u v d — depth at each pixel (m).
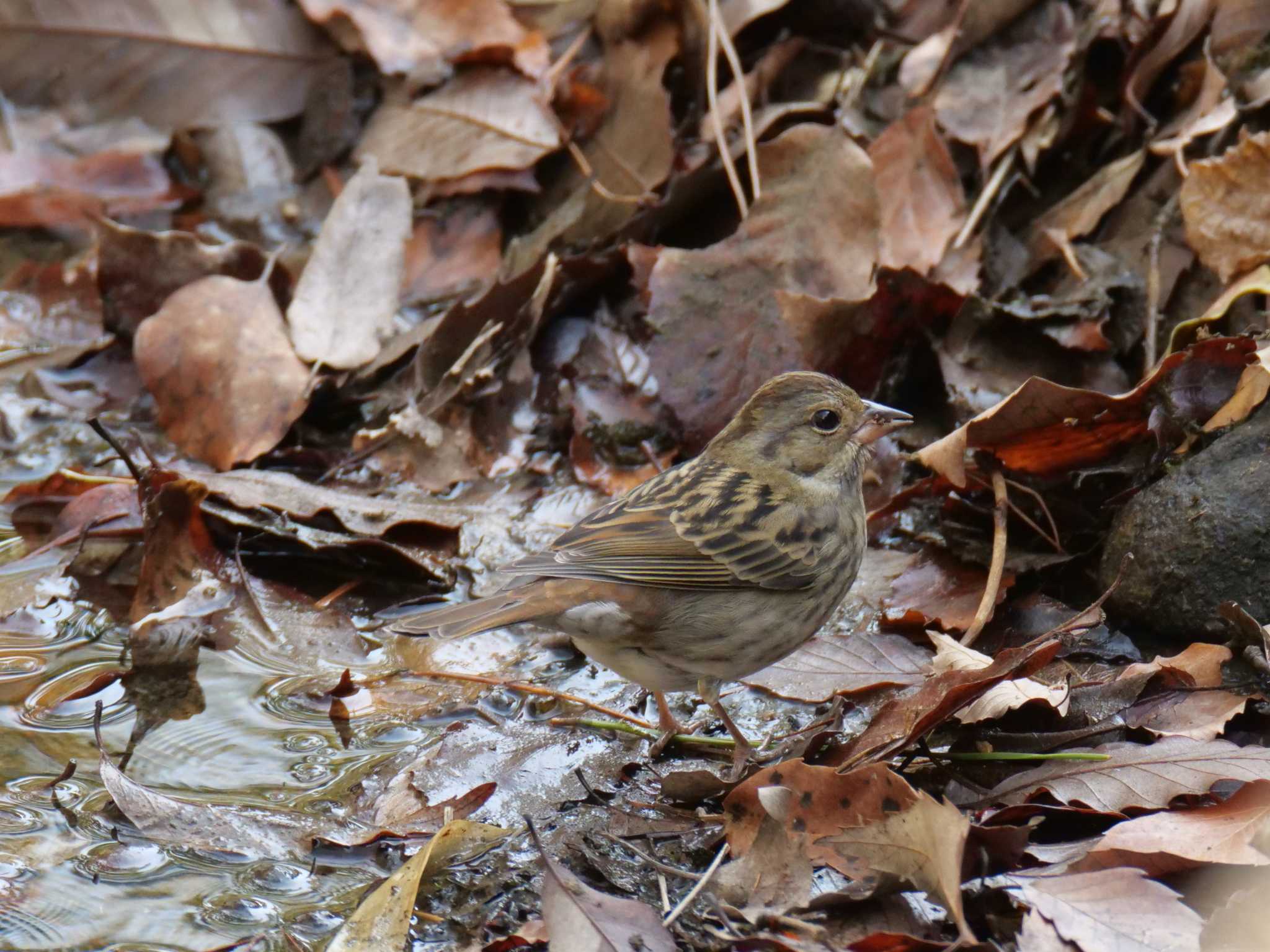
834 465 9.28
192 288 12.11
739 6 13.36
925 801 6.75
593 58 13.90
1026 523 9.95
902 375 11.45
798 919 6.95
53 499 11.34
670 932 6.91
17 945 7.23
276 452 11.71
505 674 9.60
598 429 11.77
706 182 12.70
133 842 7.98
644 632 8.74
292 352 11.95
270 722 9.09
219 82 14.94
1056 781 7.56
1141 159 11.86
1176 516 8.85
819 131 11.64
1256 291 10.09
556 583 8.70
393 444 11.62
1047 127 12.38
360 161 14.38
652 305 11.57
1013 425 9.45
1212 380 9.36
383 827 8.01
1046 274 11.84
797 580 8.86
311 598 10.31
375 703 9.27
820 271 11.48
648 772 8.59
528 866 7.69
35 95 15.08
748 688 9.25
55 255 14.58
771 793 7.18
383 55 14.28
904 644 9.33
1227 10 11.91
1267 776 7.18
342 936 7.12
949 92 12.76
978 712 8.05
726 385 11.37
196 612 10.09
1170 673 8.19
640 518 8.92
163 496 10.02
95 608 10.23
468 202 13.69
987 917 6.88
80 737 8.95
